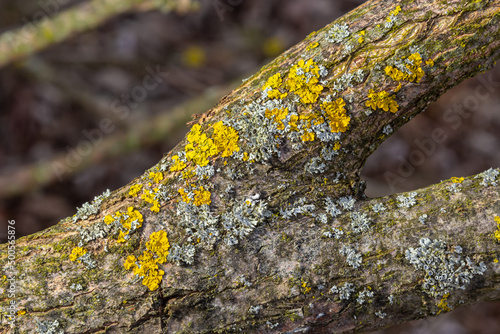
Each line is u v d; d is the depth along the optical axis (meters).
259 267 0.83
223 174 0.84
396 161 1.65
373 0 0.85
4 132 1.72
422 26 0.84
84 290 0.83
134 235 0.84
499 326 1.38
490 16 0.83
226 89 1.60
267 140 0.84
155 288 0.83
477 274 0.82
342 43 0.84
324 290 0.83
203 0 1.98
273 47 1.92
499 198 0.83
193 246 0.83
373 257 0.83
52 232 0.85
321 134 0.84
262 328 0.83
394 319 0.83
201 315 0.83
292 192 0.85
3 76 1.76
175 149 0.86
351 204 0.85
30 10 1.72
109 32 1.86
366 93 0.84
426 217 0.83
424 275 0.82
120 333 0.83
